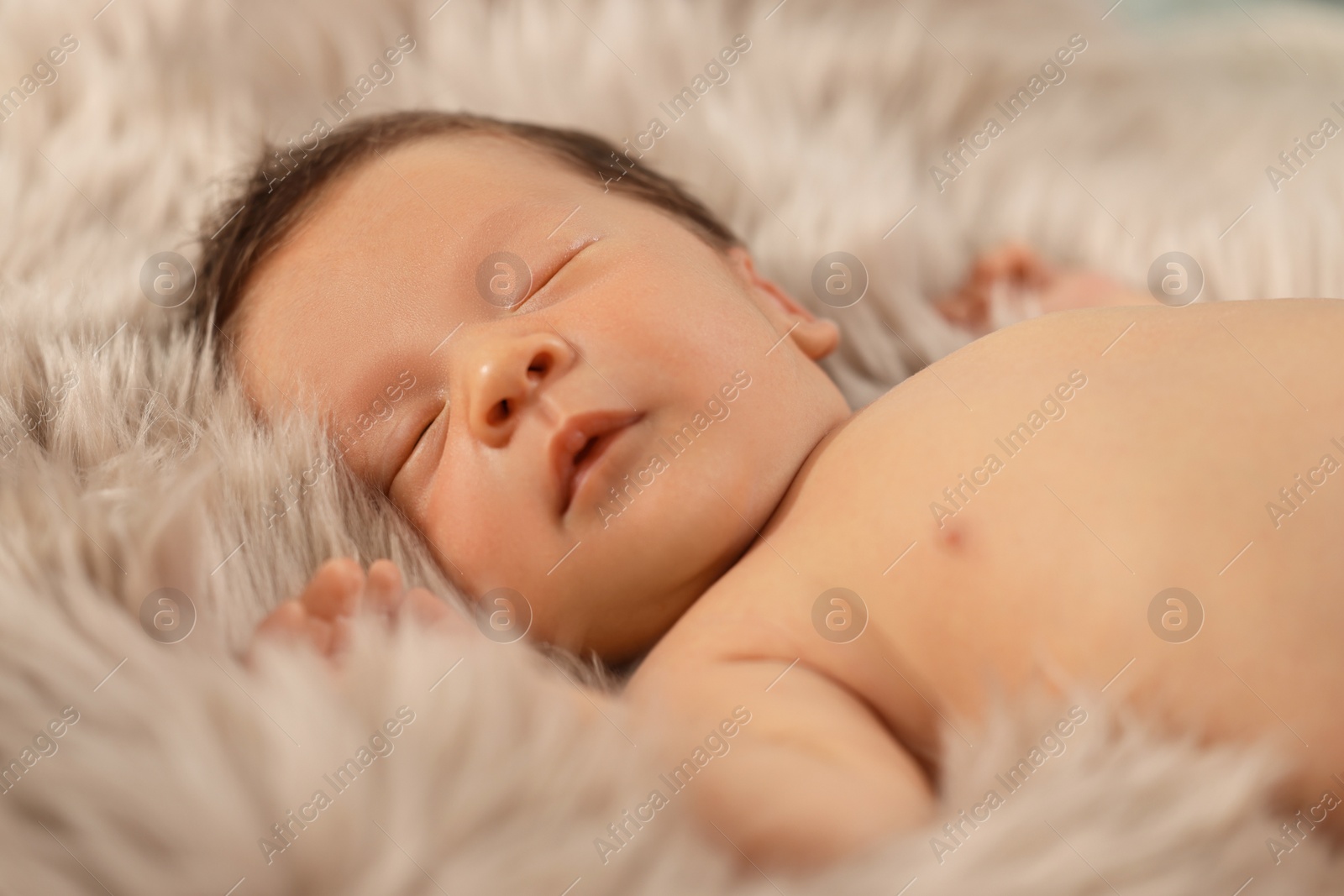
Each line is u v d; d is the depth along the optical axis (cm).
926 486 93
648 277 104
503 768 67
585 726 73
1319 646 79
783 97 170
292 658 74
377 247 108
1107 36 199
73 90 150
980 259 154
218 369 111
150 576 85
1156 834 71
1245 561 81
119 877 60
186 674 73
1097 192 164
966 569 88
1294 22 216
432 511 100
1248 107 184
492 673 74
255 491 98
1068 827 70
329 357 105
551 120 158
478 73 164
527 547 97
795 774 74
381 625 81
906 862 67
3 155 141
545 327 100
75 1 154
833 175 156
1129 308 105
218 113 153
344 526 99
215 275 120
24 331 114
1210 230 152
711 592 98
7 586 80
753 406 103
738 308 109
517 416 96
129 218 141
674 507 97
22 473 92
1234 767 75
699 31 172
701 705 82
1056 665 84
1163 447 86
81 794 63
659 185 129
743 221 150
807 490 101
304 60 165
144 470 96
